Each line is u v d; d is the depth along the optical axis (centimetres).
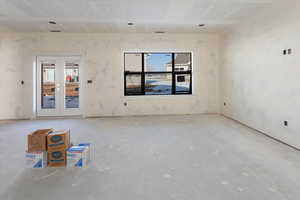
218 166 246
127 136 381
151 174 225
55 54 579
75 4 365
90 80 593
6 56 566
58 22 474
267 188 194
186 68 629
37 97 590
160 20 462
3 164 254
